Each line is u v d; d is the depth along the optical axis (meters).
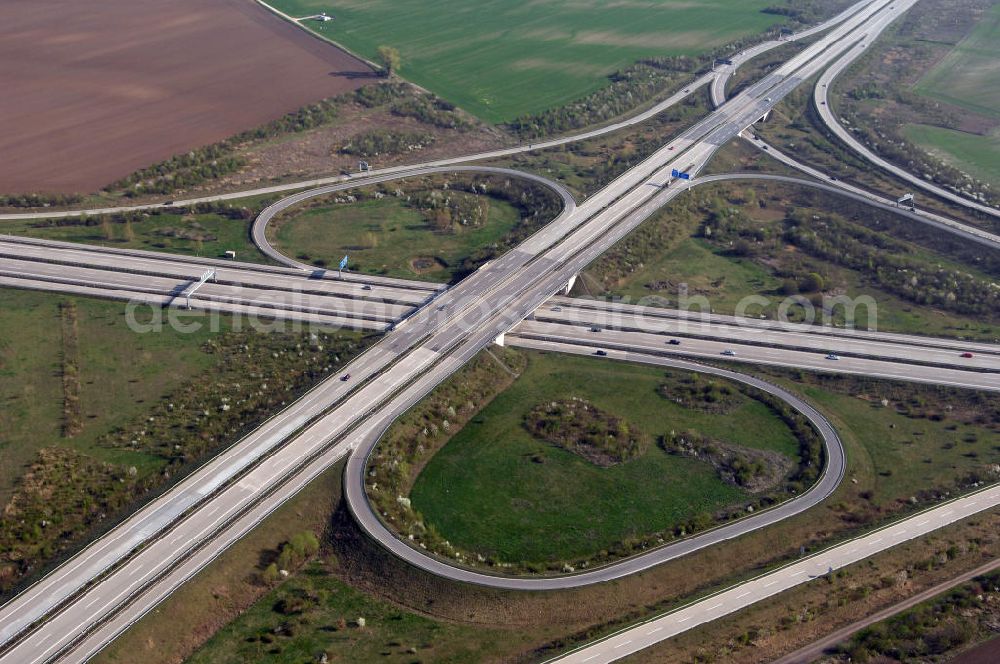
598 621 119.25
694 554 129.75
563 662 111.38
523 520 137.12
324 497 136.62
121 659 109.56
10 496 134.62
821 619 118.56
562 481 145.38
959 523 135.75
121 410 155.00
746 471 147.00
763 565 128.50
